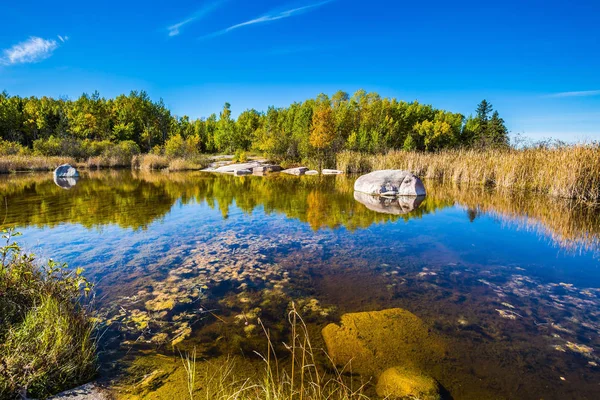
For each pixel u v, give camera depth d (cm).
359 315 310
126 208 861
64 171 1733
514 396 214
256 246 540
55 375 208
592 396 214
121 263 452
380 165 1930
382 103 3822
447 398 210
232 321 306
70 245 528
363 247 540
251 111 3947
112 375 226
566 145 1048
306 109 3253
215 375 229
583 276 425
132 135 3922
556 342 277
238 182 1570
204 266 446
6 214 764
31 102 4075
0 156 2184
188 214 794
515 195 1078
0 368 193
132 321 301
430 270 443
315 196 1106
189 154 2800
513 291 380
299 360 249
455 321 311
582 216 771
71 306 275
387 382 219
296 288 382
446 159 1625
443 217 773
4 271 273
